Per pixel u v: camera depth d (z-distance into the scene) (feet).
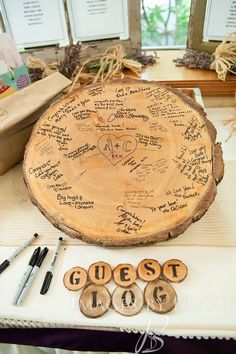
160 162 2.20
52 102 2.67
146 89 2.52
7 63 2.84
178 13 4.03
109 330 1.90
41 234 2.33
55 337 2.11
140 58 3.79
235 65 3.41
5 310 1.89
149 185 2.13
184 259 2.09
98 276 1.99
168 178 2.14
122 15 3.46
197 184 2.10
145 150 2.26
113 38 3.63
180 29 4.16
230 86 3.47
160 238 1.98
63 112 2.46
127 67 3.62
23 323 1.94
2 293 1.98
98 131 2.36
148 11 4.02
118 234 2.00
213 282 1.96
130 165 2.22
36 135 2.39
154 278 1.95
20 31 3.41
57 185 2.19
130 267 2.03
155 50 4.16
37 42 3.52
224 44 3.33
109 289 1.94
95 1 3.29
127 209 2.07
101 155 2.27
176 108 2.40
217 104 3.70
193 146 2.24
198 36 3.58
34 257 2.14
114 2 3.33
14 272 2.09
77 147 2.31
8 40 2.85
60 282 2.01
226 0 3.17
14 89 2.79
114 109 2.44
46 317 1.85
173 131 2.31
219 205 2.45
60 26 3.44
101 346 2.12
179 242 2.19
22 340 2.15
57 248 2.19
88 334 2.07
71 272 2.03
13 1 3.18
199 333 1.79
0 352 2.51
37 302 1.92
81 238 2.03
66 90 3.04
